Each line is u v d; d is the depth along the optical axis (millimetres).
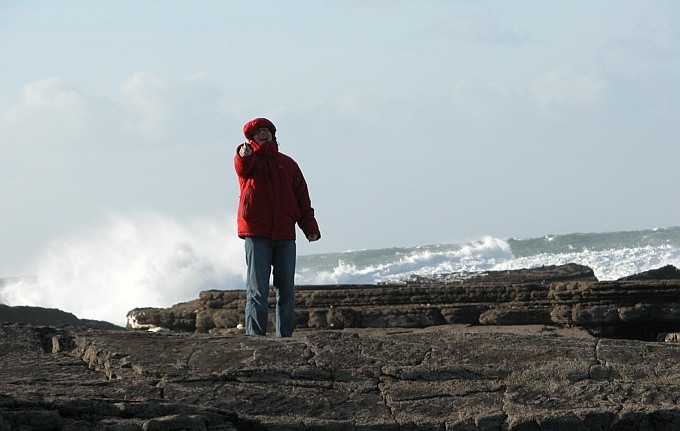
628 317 26281
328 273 91312
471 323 27406
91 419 12406
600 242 106625
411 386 13820
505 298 27516
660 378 13820
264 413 13367
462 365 14117
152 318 30469
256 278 18234
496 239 103312
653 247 84125
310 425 13016
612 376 13898
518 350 14539
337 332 15156
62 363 14688
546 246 106125
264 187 18219
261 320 18281
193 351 14633
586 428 13000
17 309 26328
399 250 107125
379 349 14594
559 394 13602
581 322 26500
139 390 13562
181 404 12812
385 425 13023
